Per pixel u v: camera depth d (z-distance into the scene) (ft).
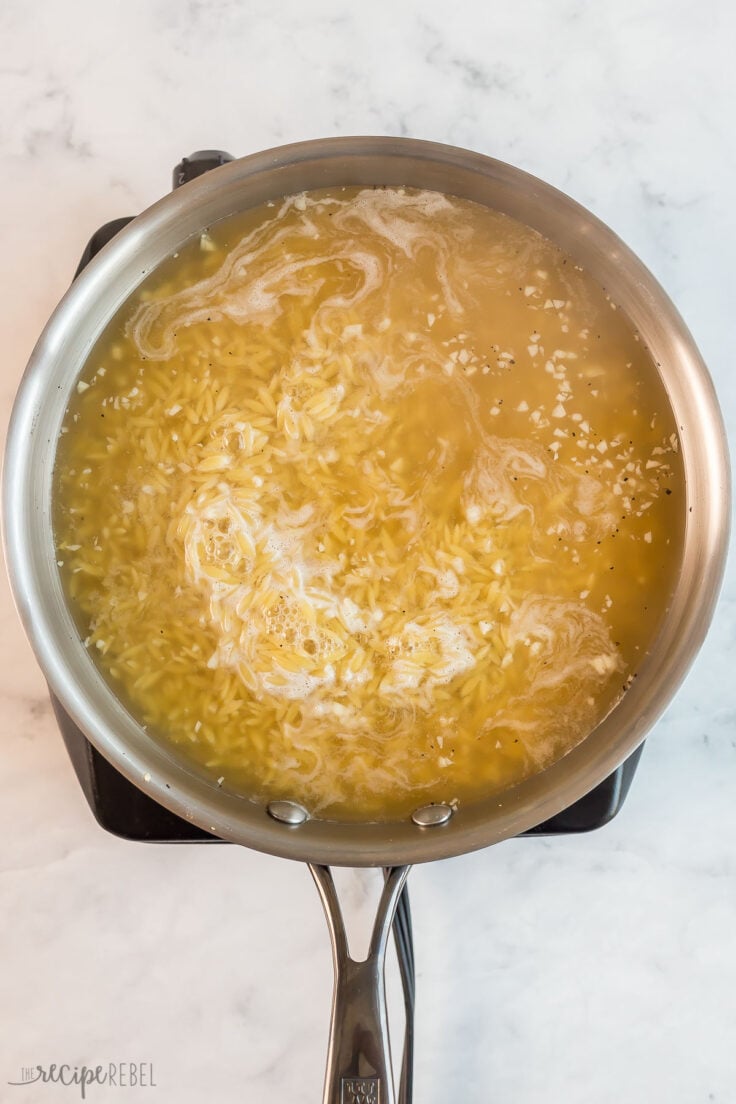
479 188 1.81
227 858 2.12
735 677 2.10
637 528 1.82
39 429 1.78
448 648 1.82
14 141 2.11
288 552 1.83
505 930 2.12
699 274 2.10
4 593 2.10
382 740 1.82
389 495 1.83
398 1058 2.11
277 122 2.11
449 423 1.83
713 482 1.74
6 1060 2.10
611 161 2.11
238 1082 2.10
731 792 2.11
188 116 2.11
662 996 2.12
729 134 2.11
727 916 2.11
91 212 2.10
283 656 1.82
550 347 1.83
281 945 2.11
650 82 2.11
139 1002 2.11
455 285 1.84
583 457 1.83
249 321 1.84
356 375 1.84
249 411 1.84
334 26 2.11
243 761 1.82
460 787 1.81
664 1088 2.11
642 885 2.12
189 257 1.84
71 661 1.77
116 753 1.73
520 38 2.12
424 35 2.11
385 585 1.82
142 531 1.83
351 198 1.85
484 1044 2.11
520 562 1.82
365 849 1.71
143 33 2.11
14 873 2.10
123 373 1.83
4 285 2.10
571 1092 2.11
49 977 2.10
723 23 2.12
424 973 2.12
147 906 2.11
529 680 1.82
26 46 2.10
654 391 1.82
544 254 1.84
